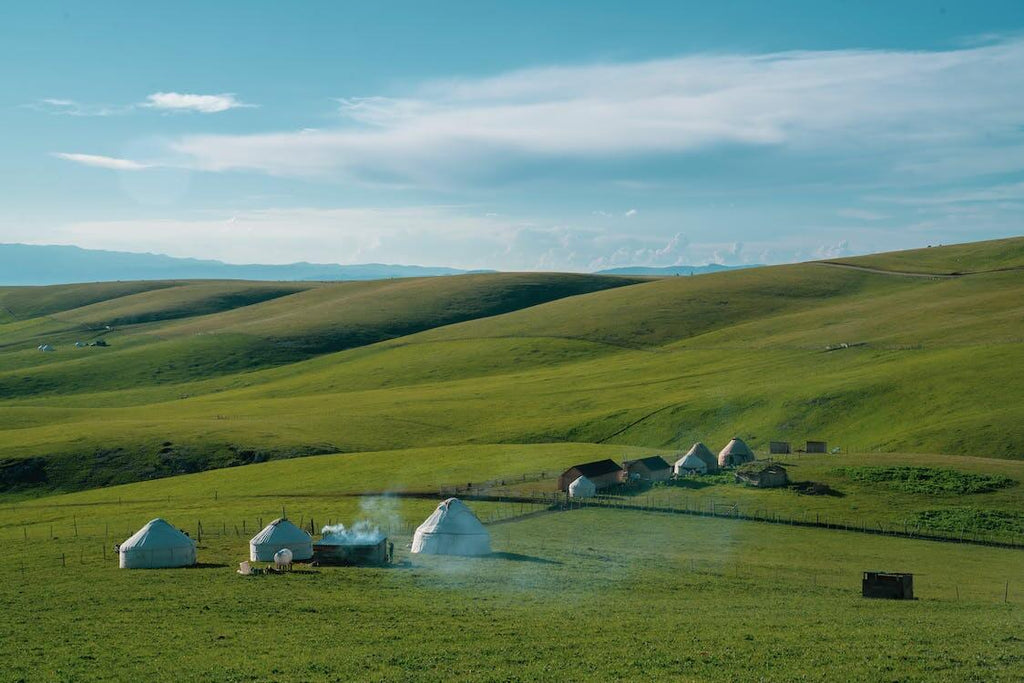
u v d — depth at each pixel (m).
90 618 48.47
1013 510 85.00
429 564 65.06
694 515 87.81
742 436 131.62
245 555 68.81
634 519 86.31
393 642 43.94
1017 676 38.59
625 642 44.06
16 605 51.69
